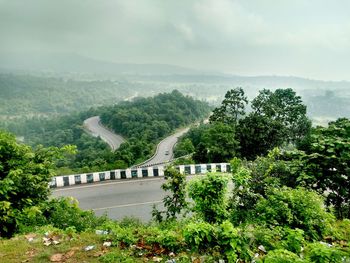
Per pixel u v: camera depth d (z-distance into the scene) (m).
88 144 112.25
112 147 112.94
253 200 8.81
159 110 143.00
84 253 6.86
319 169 9.28
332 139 9.17
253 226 7.70
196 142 64.81
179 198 11.10
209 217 8.47
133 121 135.25
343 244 6.92
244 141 40.59
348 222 8.07
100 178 27.78
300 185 9.36
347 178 9.20
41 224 10.20
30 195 10.57
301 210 7.47
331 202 9.61
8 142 10.27
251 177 9.57
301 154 9.93
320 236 7.31
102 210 19.80
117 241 7.36
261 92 47.38
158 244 7.14
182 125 135.62
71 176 26.61
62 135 142.88
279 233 6.73
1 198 9.53
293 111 46.88
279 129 40.91
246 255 6.11
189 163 35.19
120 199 21.95
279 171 10.20
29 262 6.48
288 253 4.99
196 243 6.52
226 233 6.46
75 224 10.60
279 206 7.62
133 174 28.53
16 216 9.34
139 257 6.64
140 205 20.47
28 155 10.62
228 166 31.19
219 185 8.44
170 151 82.19
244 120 42.62
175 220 10.79
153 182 26.62
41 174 11.19
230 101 49.03
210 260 6.25
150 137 100.81
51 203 11.88
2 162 10.12
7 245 7.38
